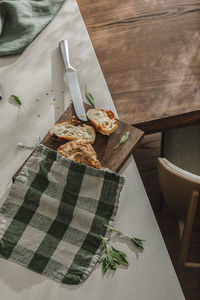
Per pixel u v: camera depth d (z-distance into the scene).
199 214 1.20
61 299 0.89
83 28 1.40
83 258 0.93
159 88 1.33
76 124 1.11
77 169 1.00
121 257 0.94
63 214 0.98
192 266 1.36
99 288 0.91
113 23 1.49
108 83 1.35
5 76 1.27
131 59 1.40
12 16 1.35
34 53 1.33
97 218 0.97
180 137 1.51
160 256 0.96
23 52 1.33
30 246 0.93
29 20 1.36
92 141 1.07
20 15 1.35
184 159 1.49
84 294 0.90
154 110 1.30
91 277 0.92
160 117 1.28
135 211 1.02
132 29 1.47
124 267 0.94
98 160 1.05
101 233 0.96
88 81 1.27
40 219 0.97
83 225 0.97
